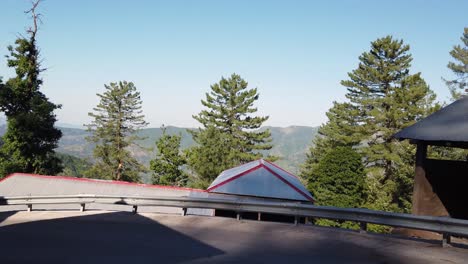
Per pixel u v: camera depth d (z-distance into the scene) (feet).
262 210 40.27
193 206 43.24
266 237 35.04
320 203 97.86
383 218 34.42
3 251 29.99
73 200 50.78
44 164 144.36
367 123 149.59
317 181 102.83
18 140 137.80
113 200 46.44
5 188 74.64
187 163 163.53
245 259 28.30
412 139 43.01
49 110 142.51
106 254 29.30
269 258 28.60
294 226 39.40
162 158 161.89
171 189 69.92
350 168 98.53
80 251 30.09
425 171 44.42
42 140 144.05
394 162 138.62
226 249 30.99
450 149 120.47
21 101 144.05
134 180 221.46
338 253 30.17
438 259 28.89
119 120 236.02
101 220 42.24
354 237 35.19
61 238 34.32
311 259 28.48
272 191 63.62
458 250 31.37
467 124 41.78
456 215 44.73
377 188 118.73
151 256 28.86
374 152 144.15
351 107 164.45
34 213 47.11
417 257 29.35
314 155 190.39
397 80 156.66
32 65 143.54
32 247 31.22
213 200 42.47
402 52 155.43
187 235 35.63
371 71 153.89
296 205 38.75
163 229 38.01
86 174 216.74
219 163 149.69
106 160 222.48
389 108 148.15
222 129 203.41
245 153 190.90
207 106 209.15
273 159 196.95
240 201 41.04
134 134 240.12
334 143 168.35
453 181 44.93
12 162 138.31
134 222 41.22
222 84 207.51
